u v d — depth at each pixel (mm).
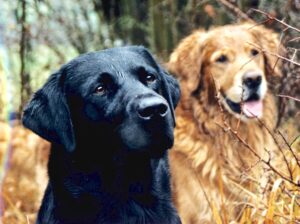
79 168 1591
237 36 2066
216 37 2078
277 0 2266
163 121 1515
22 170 2383
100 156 1583
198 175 2047
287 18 2139
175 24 2609
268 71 2107
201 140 2074
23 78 2459
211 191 2039
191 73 2105
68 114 1594
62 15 2727
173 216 1619
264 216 1766
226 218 1871
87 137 1593
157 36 2670
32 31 2625
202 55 2100
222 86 2051
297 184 1734
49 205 1617
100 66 1585
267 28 2246
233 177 2041
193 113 2100
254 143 2074
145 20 2832
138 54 1637
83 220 1587
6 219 2227
